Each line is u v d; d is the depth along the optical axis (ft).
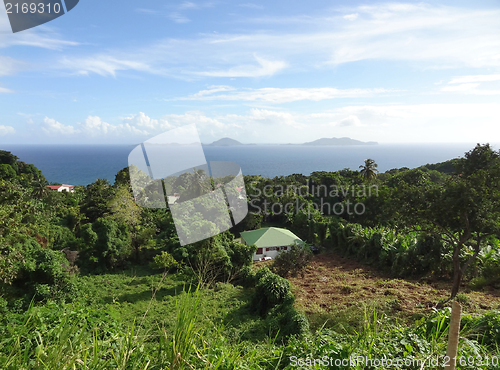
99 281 65.72
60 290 49.90
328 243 95.20
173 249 69.46
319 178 145.28
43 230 81.15
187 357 6.97
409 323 30.32
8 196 49.70
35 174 201.98
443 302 36.32
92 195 121.19
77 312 10.20
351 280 58.23
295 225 112.88
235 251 64.75
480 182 33.53
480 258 47.14
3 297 45.29
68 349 7.04
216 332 9.26
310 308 42.88
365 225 104.17
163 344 7.39
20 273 50.80
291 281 59.47
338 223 91.15
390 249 64.39
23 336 8.29
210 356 8.21
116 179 107.76
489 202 32.73
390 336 12.34
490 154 36.17
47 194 131.13
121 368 6.93
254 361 10.00
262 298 46.78
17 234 55.36
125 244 82.33
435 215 35.55
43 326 8.69
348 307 39.22
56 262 54.54
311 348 11.78
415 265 57.11
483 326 14.56
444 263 52.65
